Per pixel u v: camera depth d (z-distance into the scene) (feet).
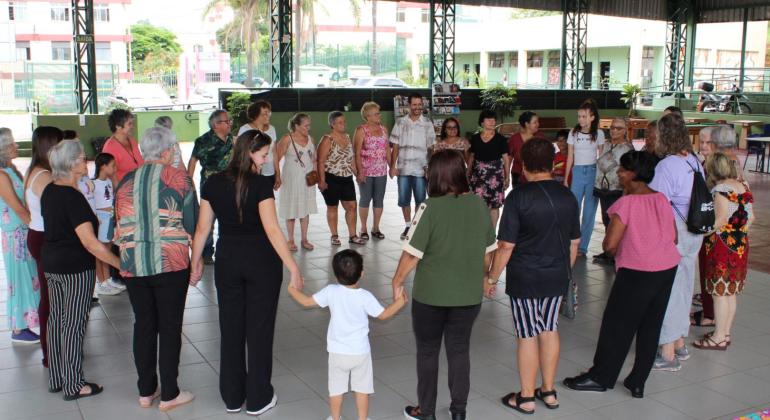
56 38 135.95
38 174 15.03
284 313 19.83
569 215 13.06
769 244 29.25
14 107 108.47
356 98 64.08
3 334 17.90
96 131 55.06
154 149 13.26
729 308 17.06
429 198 12.48
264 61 138.00
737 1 75.72
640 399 14.46
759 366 16.28
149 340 13.66
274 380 15.24
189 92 141.90
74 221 13.16
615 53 115.75
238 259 12.96
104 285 21.40
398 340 17.78
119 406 13.91
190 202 13.46
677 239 14.60
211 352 16.84
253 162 12.94
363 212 28.84
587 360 16.56
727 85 94.89
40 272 15.29
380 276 23.76
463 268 12.46
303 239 27.43
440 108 64.90
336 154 27.48
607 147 24.39
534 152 13.07
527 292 13.19
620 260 14.29
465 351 12.96
